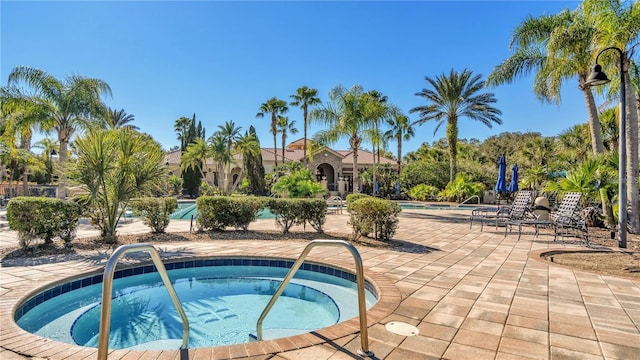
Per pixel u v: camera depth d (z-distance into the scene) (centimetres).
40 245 676
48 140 2759
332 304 461
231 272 621
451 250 700
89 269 506
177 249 688
